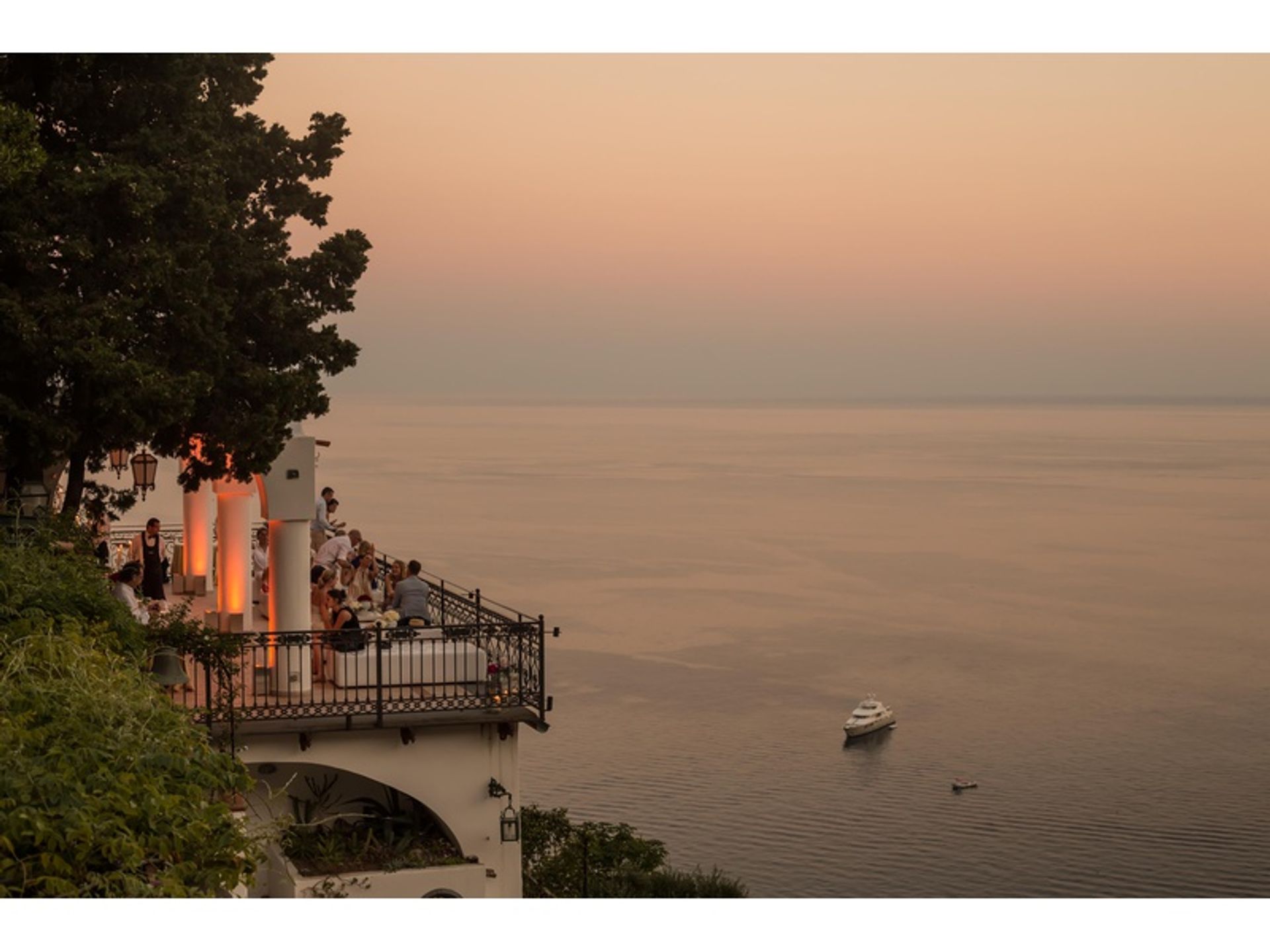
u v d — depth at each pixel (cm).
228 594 2312
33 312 1706
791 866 7806
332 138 2139
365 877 1705
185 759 895
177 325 1816
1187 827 8719
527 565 19675
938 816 8850
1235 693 12781
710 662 13650
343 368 2095
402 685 1850
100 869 763
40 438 1712
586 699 12000
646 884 1942
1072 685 13112
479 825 1850
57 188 1734
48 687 947
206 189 1859
